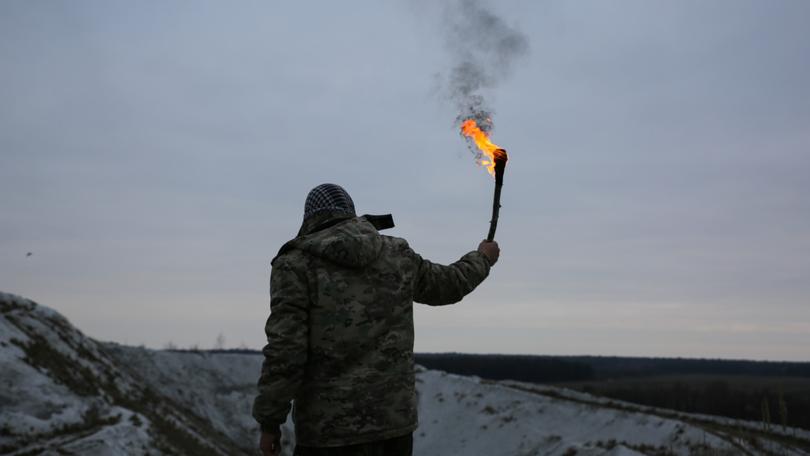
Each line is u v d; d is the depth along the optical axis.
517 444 49.16
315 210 3.43
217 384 58.88
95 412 23.72
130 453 20.73
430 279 3.62
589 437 44.78
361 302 3.22
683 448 34.50
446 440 54.59
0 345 24.95
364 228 3.34
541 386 63.78
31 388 22.66
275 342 3.14
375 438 3.15
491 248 4.02
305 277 3.20
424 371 68.31
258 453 45.25
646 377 129.12
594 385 103.31
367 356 3.21
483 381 65.44
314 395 3.19
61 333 33.19
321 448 3.17
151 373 56.31
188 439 29.02
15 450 18.33
